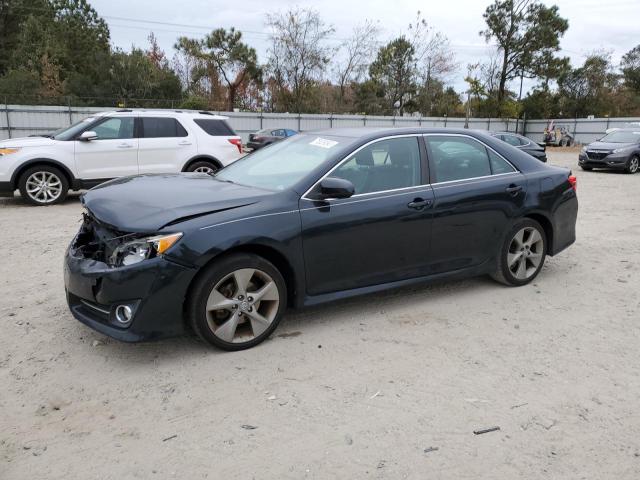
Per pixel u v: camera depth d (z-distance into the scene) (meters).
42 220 9.04
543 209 5.54
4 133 29.62
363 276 4.54
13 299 5.11
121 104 33.81
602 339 4.41
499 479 2.73
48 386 3.55
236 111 40.00
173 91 42.31
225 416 3.24
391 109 53.44
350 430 3.11
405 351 4.13
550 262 6.70
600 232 8.71
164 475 2.72
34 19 45.78
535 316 4.88
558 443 3.03
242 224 3.90
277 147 5.23
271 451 2.91
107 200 4.11
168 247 3.65
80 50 48.75
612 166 19.94
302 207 4.19
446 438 3.05
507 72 58.12
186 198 4.06
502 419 3.25
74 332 4.37
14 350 4.05
